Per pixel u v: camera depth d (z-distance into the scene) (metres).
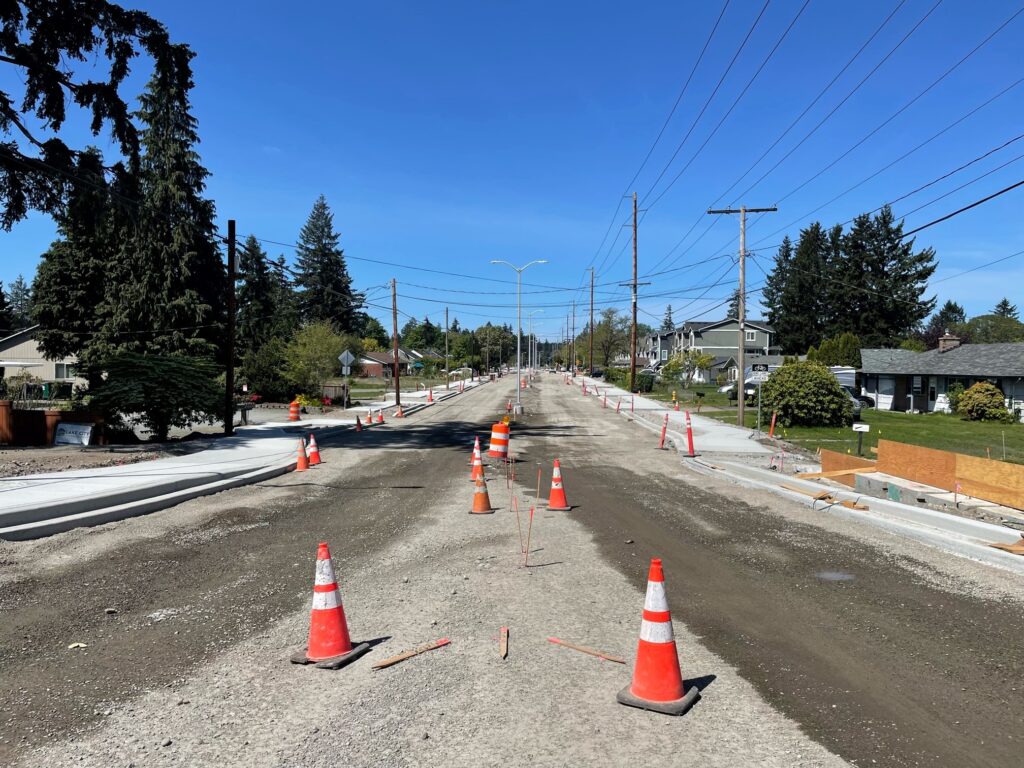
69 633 5.56
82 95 18.33
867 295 68.06
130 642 5.37
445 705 4.32
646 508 11.38
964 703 4.38
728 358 80.81
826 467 15.44
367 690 4.53
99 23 18.47
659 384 63.69
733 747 3.82
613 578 7.21
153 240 37.28
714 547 8.63
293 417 31.22
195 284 39.97
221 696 4.44
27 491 10.76
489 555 8.15
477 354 125.12
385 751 3.76
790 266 78.25
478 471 11.28
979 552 8.16
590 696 4.46
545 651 5.22
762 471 15.62
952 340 42.22
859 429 16.05
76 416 18.86
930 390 39.22
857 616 6.05
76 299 42.22
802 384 28.16
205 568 7.51
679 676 4.43
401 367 109.62
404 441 23.02
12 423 17.88
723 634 5.62
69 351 42.78
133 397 18.69
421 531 9.46
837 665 4.99
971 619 5.96
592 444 22.70
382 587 6.85
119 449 17.50
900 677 4.77
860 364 46.19
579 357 154.12
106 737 3.92
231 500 11.88
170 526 9.68
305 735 3.94
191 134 39.22
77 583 6.90
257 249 64.00
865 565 7.78
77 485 11.52
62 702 4.35
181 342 38.12
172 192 37.62
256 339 61.50
